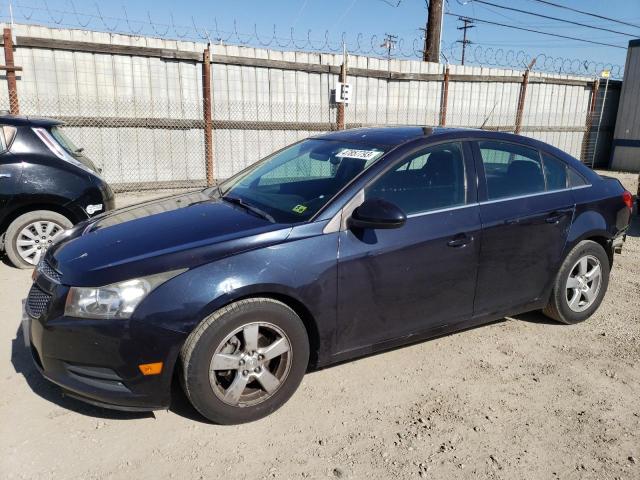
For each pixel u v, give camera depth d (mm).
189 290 2723
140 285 2703
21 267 5625
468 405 3209
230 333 2832
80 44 9375
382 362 3709
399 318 3408
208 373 2801
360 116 12664
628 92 17344
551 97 15961
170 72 10281
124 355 2686
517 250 3830
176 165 10688
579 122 16938
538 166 4098
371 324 3305
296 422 3008
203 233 3018
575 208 4148
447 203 3555
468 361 3760
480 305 3770
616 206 4445
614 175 16172
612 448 2838
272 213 3297
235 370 2904
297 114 11758
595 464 2707
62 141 5789
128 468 2615
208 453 2732
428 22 14797
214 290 2750
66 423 2953
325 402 3207
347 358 3318
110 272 2723
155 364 2711
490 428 2988
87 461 2658
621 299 5098
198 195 4031
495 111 14898
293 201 3377
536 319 4543
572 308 4340
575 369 3684
